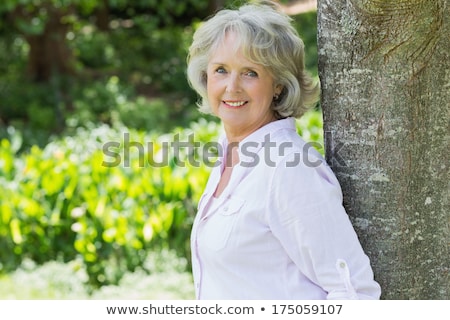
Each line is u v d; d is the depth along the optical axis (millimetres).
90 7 14320
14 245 6336
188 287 5918
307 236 2402
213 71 2672
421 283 2748
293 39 2635
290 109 2703
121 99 12930
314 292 2484
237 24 2584
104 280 6074
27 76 14461
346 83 2699
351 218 2760
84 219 6145
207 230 2607
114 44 16609
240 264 2521
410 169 2670
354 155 2723
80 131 11273
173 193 6297
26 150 10828
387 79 2627
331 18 2701
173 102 14547
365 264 2434
